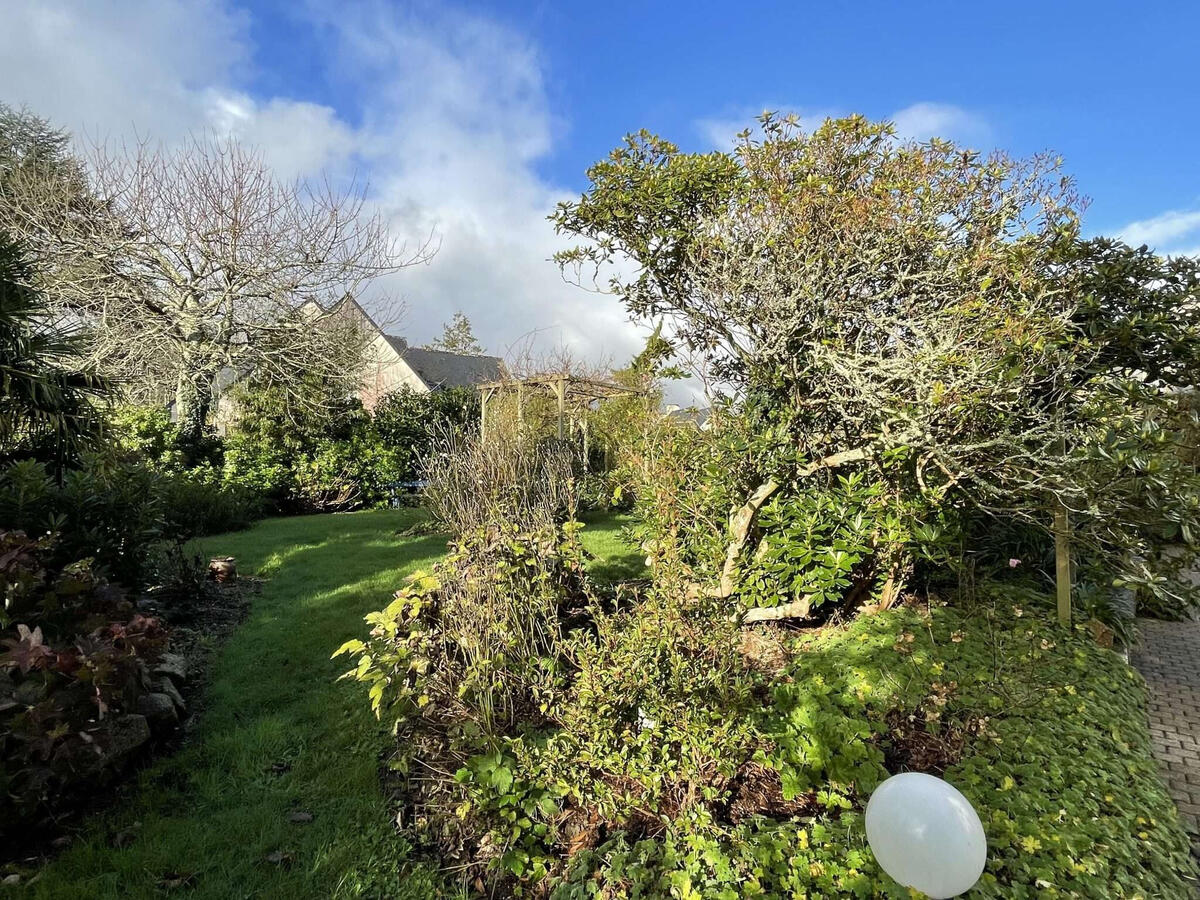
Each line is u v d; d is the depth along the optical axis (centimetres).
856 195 360
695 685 247
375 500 1298
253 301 1220
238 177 1118
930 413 304
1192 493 262
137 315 1105
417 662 294
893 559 393
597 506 1032
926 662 301
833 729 235
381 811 246
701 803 228
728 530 409
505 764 240
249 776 269
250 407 1234
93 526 427
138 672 289
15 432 444
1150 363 393
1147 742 282
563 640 315
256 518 1086
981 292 322
